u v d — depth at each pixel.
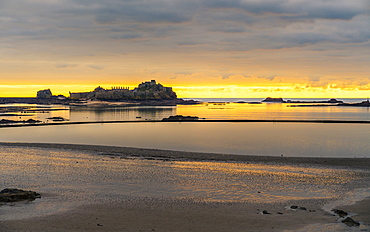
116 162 49.44
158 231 23.39
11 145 67.56
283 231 23.36
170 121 161.12
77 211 27.53
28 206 28.61
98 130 119.94
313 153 67.00
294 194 33.38
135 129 123.50
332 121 156.00
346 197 32.38
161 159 53.03
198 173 42.25
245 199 31.50
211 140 89.00
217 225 24.61
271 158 54.97
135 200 30.83
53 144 70.19
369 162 51.06
